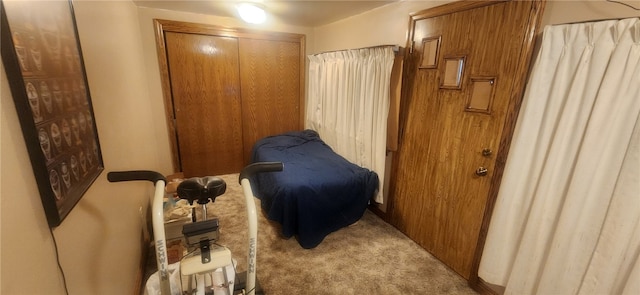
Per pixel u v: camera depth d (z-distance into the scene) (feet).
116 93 5.37
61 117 2.75
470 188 6.00
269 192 8.09
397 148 7.97
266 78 12.19
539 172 4.64
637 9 3.55
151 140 9.46
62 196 2.62
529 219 4.78
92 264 3.49
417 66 7.11
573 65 4.09
